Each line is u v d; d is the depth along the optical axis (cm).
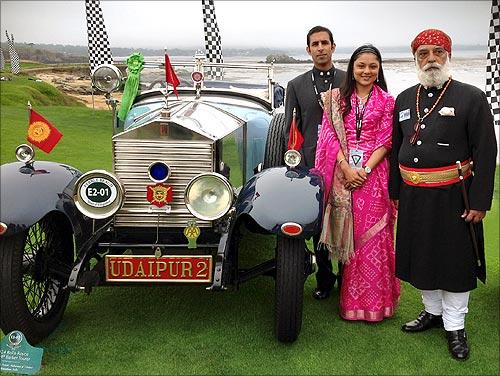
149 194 298
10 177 288
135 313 337
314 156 370
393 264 334
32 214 274
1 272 274
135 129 298
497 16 623
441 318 322
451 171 285
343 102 322
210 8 709
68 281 283
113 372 272
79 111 1145
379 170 321
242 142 370
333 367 281
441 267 292
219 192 283
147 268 288
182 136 299
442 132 284
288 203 283
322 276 363
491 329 326
